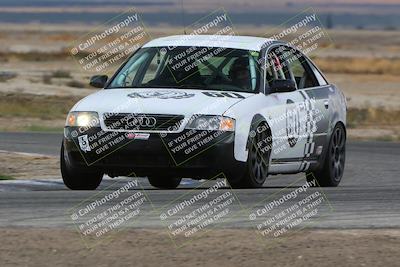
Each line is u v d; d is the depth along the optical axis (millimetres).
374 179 47750
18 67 189000
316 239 28016
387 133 84688
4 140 65938
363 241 27781
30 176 46219
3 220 30406
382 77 191250
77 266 25250
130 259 25859
